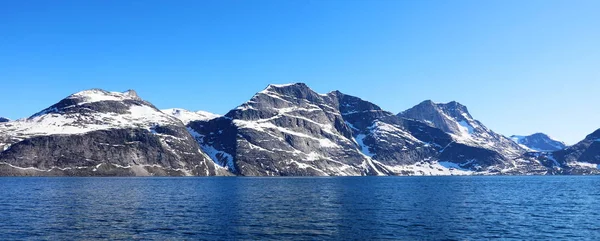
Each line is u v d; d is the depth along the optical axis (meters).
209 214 89.75
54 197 127.31
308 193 156.88
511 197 141.88
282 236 65.38
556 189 195.12
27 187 177.75
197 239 62.75
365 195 147.50
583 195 153.00
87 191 154.62
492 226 75.69
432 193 161.00
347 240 62.75
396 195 148.38
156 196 135.00
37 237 63.31
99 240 61.56
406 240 63.03
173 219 81.88
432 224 77.50
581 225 77.62
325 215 89.31
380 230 70.88
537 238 65.12
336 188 195.50
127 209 97.75
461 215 90.56
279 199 128.00
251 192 160.00
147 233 67.00
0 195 133.88
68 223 76.00
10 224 74.50
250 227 73.06
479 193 162.62
